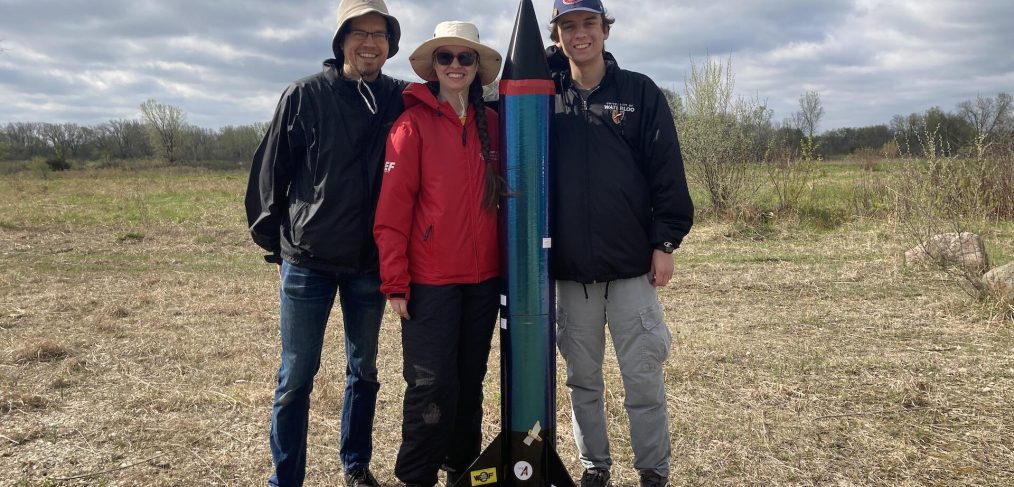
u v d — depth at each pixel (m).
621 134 2.86
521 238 2.83
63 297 7.45
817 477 3.41
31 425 4.04
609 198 2.83
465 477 2.95
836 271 8.23
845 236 10.77
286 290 2.89
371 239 2.91
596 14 2.79
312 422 4.09
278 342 5.78
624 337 2.97
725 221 12.61
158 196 21.09
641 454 3.03
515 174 2.81
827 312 6.55
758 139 13.97
